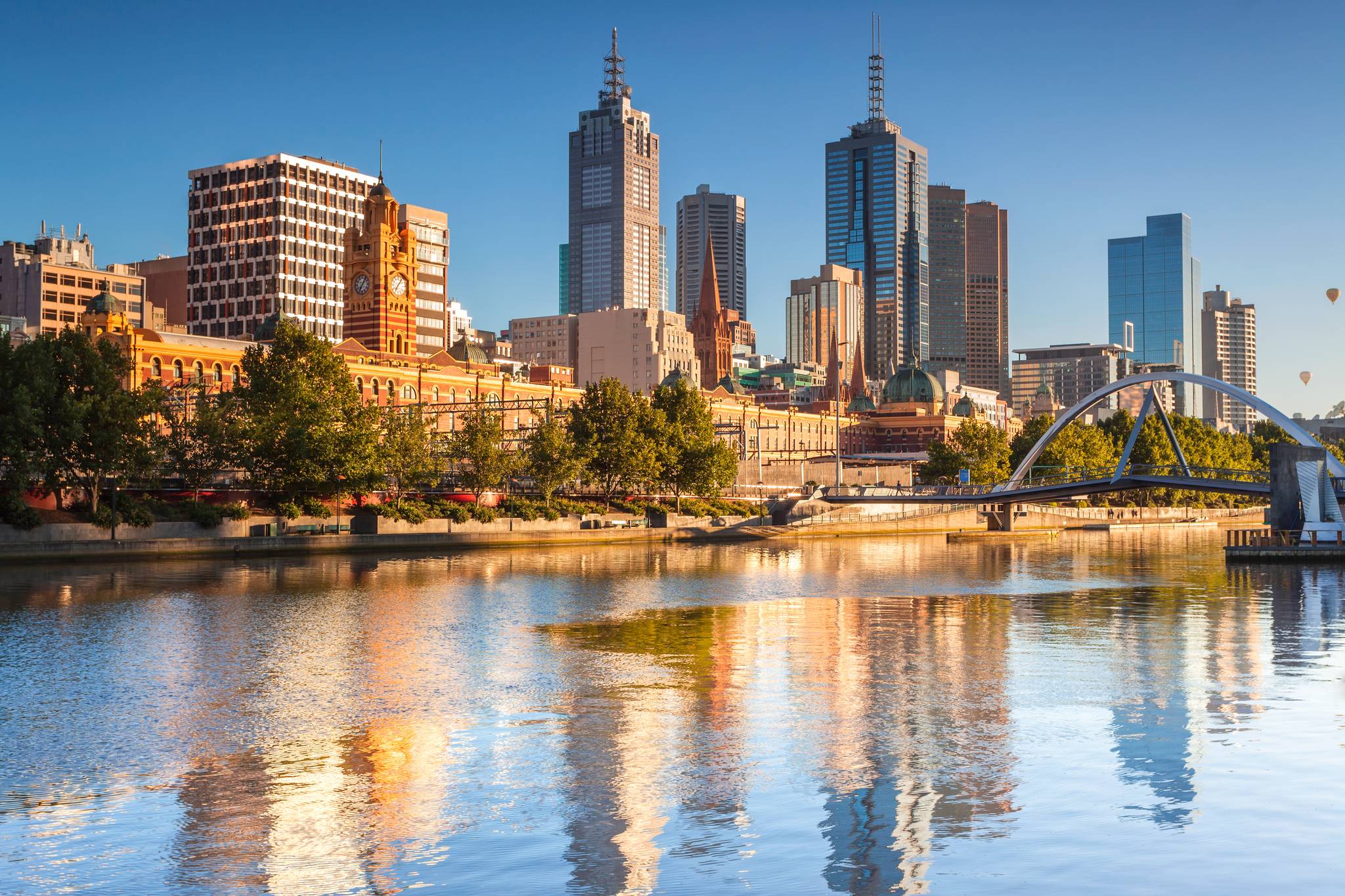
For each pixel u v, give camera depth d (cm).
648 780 3048
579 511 14525
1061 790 2902
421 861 2483
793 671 4694
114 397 9812
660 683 4447
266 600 7150
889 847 2494
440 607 6938
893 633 5812
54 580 8106
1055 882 2270
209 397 12719
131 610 6531
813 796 2884
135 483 11112
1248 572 9650
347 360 16400
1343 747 3309
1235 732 3509
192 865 2477
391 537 11381
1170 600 7431
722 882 2320
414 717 3850
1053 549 14338
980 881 2289
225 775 3153
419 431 12850
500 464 13400
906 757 3253
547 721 3775
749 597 7719
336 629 5922
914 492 17812
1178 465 13562
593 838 2603
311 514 11519
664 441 15562
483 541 12238
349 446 11419
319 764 3259
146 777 3145
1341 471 11000
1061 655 5069
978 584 8781
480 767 3209
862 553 13075
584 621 6331
